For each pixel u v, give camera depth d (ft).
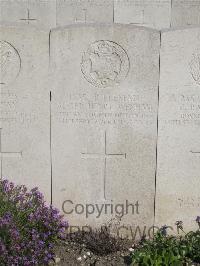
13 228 4.72
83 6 10.91
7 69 5.61
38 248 4.81
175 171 5.83
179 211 5.93
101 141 5.78
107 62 5.57
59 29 5.49
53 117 5.73
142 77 5.60
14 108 5.72
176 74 5.57
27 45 5.53
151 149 5.79
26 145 5.82
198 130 5.71
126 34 5.49
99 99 5.67
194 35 5.47
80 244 5.65
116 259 5.29
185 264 5.14
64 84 5.64
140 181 5.88
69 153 5.82
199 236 5.56
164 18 11.02
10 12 10.89
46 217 5.17
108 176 5.87
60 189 5.92
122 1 10.91
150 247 5.33
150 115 5.70
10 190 5.32
